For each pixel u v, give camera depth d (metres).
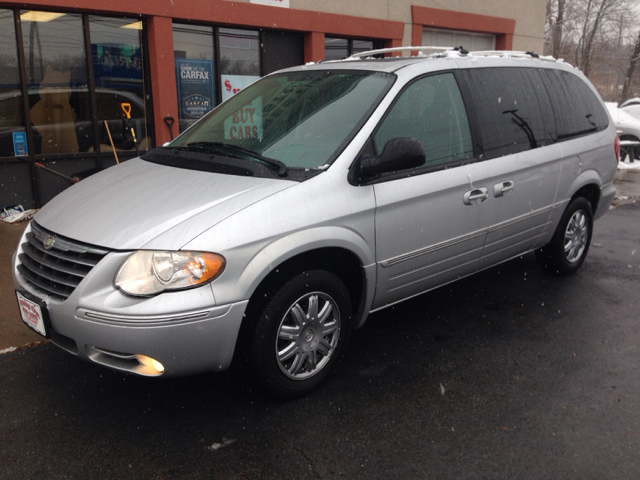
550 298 4.87
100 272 2.77
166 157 3.78
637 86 42.34
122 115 7.92
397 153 3.25
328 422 3.06
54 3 6.85
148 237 2.80
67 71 7.40
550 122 4.72
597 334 4.18
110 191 3.35
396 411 3.17
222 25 8.44
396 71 3.79
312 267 3.27
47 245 3.03
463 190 3.88
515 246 4.59
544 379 3.53
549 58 5.09
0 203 7.19
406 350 3.91
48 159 7.41
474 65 4.24
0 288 4.84
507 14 12.56
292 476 2.64
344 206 3.23
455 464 2.73
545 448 2.85
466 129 4.02
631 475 2.66
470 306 4.70
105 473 2.65
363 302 3.56
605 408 3.21
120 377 3.53
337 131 3.49
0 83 6.96
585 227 5.38
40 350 3.85
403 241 3.59
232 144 3.73
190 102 8.45
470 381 3.50
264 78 4.48
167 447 2.85
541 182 4.55
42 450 2.81
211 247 2.78
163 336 2.71
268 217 2.96
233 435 2.95
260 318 3.01
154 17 7.64
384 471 2.68
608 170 5.36
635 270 5.64
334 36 9.84
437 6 11.03
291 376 3.21
